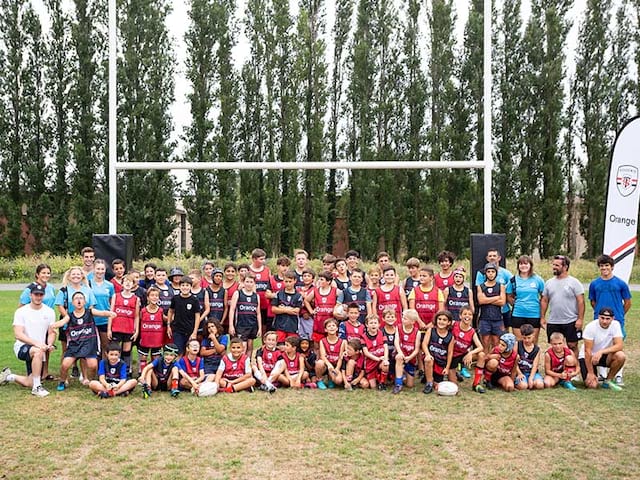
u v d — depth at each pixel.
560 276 6.81
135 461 4.20
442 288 7.05
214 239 23.92
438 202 23.41
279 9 23.66
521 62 24.28
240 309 6.80
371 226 23.78
